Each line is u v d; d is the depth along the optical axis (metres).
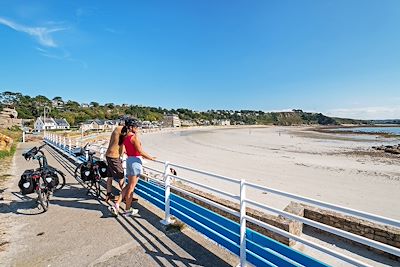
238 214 3.46
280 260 2.97
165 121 128.25
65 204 5.91
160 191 5.38
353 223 5.84
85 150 9.14
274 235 5.34
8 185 7.69
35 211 5.46
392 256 5.16
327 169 18.20
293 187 13.14
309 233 6.40
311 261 2.70
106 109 137.62
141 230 4.55
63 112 110.94
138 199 6.26
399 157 25.52
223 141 48.25
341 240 5.98
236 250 3.59
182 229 4.59
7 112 61.47
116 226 4.72
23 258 3.66
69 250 3.87
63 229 4.59
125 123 5.31
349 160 23.09
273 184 13.76
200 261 3.57
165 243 4.08
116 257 3.67
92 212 5.41
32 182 5.39
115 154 5.76
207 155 26.19
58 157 14.55
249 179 14.89
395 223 1.93
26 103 113.81
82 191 7.00
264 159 23.31
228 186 12.91
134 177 5.18
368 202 10.78
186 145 38.38
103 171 6.56
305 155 26.80
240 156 25.47
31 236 4.32
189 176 15.13
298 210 6.46
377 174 16.55
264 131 103.06
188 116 179.75
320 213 6.43
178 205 4.81
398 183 14.08
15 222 4.89
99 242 4.11
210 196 6.81
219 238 3.90
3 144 17.67
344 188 12.97
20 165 11.62
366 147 36.97
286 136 67.94
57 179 5.82
